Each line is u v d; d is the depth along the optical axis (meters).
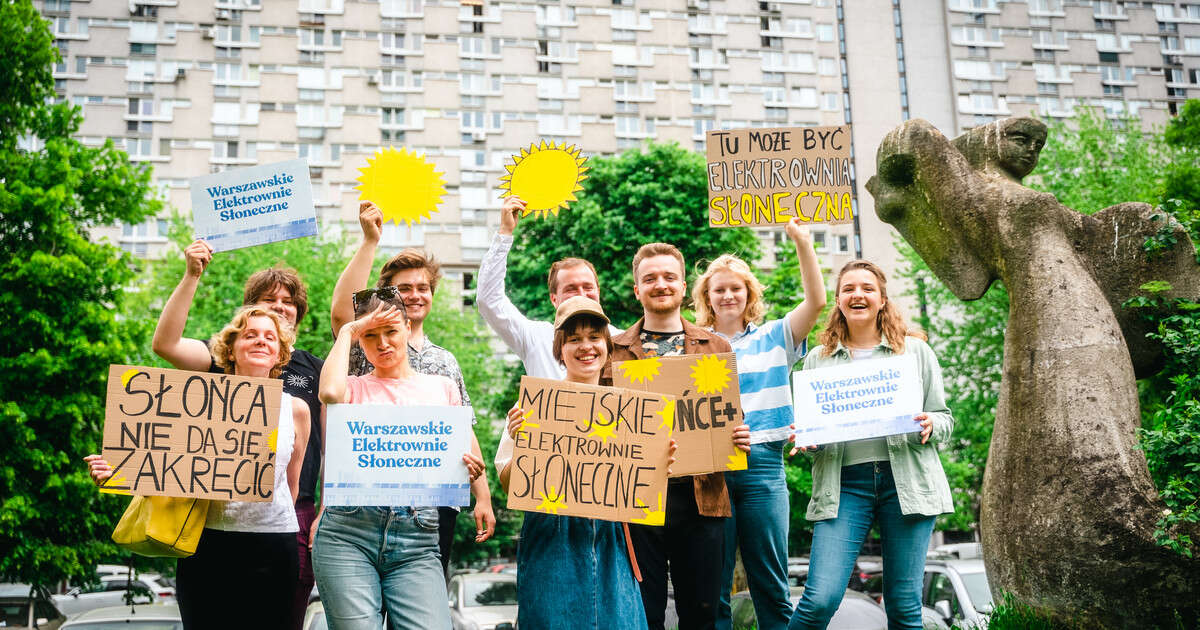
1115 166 24.41
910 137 6.98
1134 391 5.94
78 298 18.81
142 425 4.45
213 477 4.45
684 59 52.72
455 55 50.91
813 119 53.12
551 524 4.44
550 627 4.31
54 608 18.91
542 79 51.41
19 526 17.39
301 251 28.25
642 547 4.82
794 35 53.75
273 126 48.69
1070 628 5.60
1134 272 6.39
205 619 4.53
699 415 4.74
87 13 48.41
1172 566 5.35
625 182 23.72
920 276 24.30
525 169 5.82
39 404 17.80
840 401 5.55
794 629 5.39
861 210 52.09
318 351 26.94
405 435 4.50
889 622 5.45
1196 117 23.59
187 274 5.14
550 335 5.58
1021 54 55.75
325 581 4.36
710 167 5.95
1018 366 6.19
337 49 49.91
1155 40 56.78
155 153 47.62
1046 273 6.26
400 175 5.91
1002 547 5.93
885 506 5.50
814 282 5.53
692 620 4.77
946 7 55.94
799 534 25.91
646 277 5.22
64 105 21.28
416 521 4.48
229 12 49.56
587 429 4.47
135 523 4.46
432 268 5.81
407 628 4.35
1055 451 5.79
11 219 18.92
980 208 6.65
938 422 5.47
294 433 4.82
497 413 28.67
